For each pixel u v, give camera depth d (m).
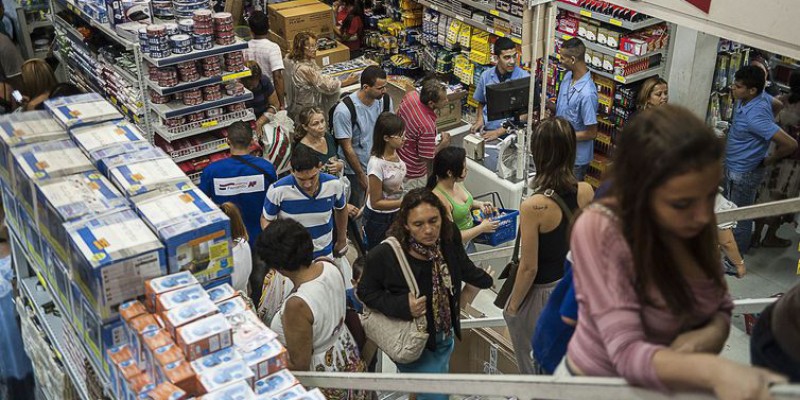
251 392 2.41
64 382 3.68
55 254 3.06
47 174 3.16
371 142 6.55
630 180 1.26
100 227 2.79
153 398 2.36
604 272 1.35
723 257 6.12
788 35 3.09
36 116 3.67
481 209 5.16
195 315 2.57
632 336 1.29
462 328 3.95
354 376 2.50
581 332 1.45
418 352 3.36
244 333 2.69
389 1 9.58
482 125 7.20
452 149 4.70
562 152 3.20
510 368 4.04
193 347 2.48
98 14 6.71
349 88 8.09
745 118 6.02
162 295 2.63
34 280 4.04
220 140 6.76
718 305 1.45
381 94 6.42
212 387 2.41
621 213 1.31
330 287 3.34
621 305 1.33
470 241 5.12
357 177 6.56
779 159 6.26
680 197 1.20
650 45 6.66
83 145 3.35
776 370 1.60
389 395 4.01
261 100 7.24
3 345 4.52
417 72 9.27
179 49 6.11
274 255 3.21
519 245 3.54
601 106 7.16
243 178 5.18
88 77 7.70
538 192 3.27
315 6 9.32
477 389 1.83
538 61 7.11
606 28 6.82
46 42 10.04
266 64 7.61
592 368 1.42
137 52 6.26
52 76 6.19
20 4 9.61
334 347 3.38
